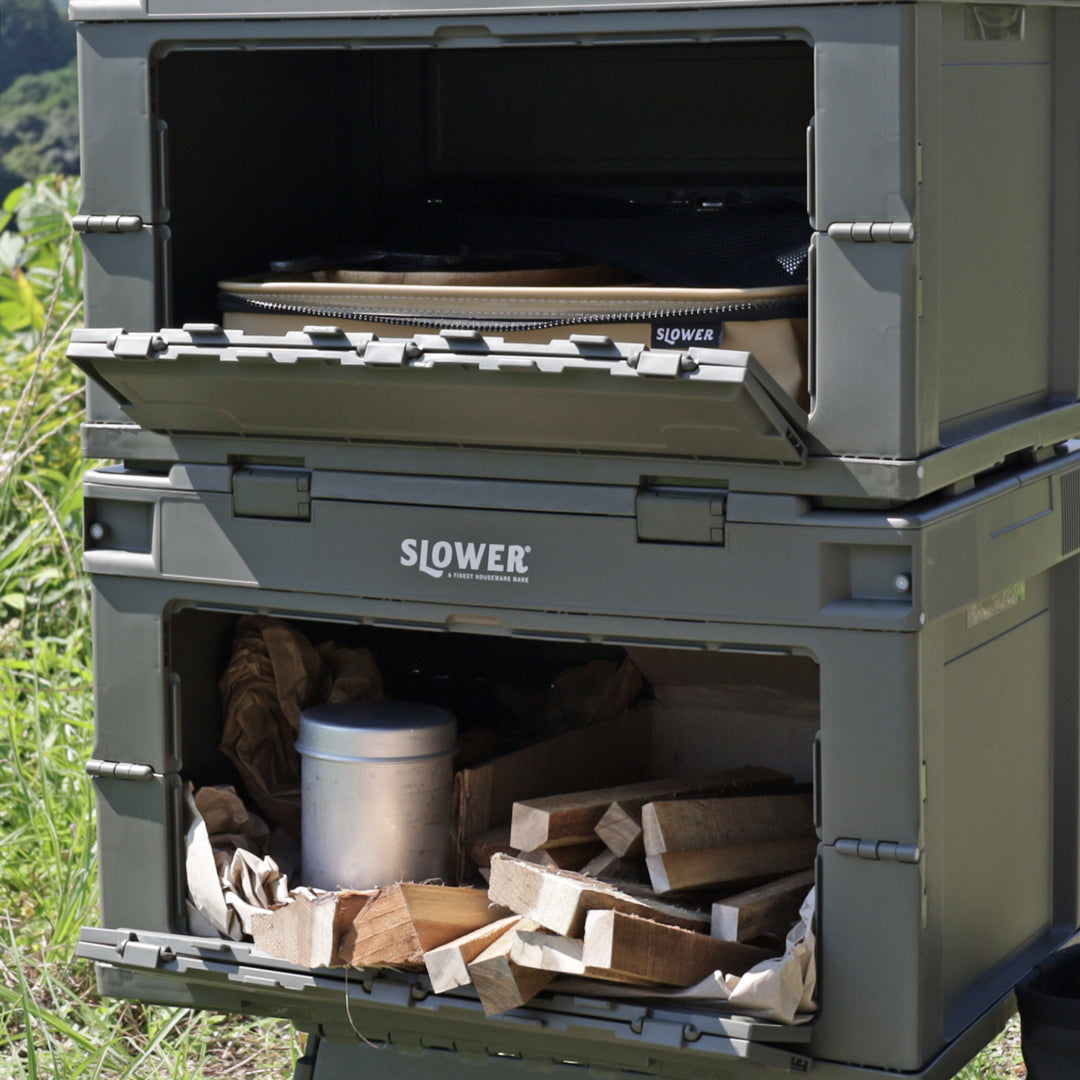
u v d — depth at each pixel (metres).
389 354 6.68
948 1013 7.34
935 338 6.52
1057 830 8.70
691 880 7.36
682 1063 6.91
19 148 24.50
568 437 6.79
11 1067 9.23
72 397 14.14
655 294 6.93
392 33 6.85
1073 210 8.12
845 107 6.27
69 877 10.67
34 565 14.80
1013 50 7.50
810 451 6.53
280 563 7.46
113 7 7.27
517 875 6.93
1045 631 8.42
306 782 7.93
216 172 8.30
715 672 8.98
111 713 7.85
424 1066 7.84
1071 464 8.07
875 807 6.57
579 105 9.20
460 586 7.16
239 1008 7.88
